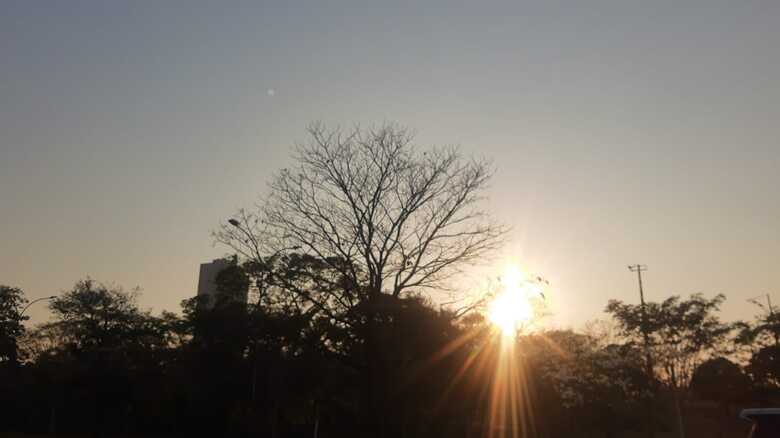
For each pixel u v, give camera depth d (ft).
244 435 189.67
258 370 166.40
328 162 107.34
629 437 171.12
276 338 128.47
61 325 229.04
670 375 154.40
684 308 154.10
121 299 222.69
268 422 182.50
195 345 175.01
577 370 151.12
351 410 140.36
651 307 156.15
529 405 144.87
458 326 115.65
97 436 203.82
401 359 108.68
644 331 152.76
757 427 26.73
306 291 107.14
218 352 169.07
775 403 172.04
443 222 107.24
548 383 149.89
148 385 197.77
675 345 152.46
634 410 154.81
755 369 169.89
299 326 113.80
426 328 108.06
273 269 108.78
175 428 206.18
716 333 152.66
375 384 106.93
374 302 104.99
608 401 150.61
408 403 116.06
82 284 222.07
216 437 199.62
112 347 202.59
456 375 118.21
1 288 239.71
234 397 178.29
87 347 212.84
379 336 105.60
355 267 105.70
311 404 157.07
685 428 167.43
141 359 202.59
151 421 207.62
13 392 233.55
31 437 209.05
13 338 239.91
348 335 110.01
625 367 149.07
